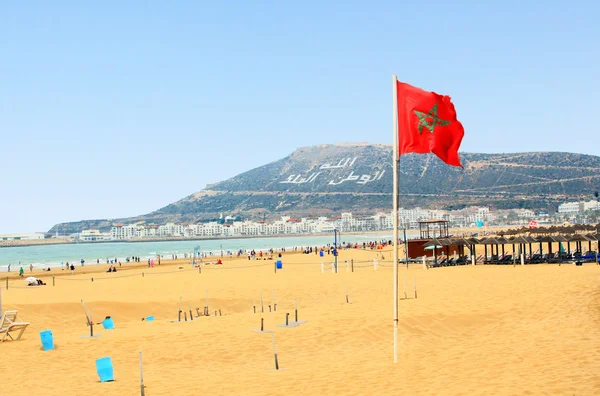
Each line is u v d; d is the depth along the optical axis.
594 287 30.55
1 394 16.58
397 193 16.50
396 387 13.98
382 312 27.95
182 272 74.38
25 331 31.11
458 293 34.84
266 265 86.00
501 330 22.89
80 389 16.81
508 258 62.31
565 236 60.06
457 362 17.02
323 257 104.06
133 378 18.16
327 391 14.19
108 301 40.00
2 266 136.75
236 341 23.61
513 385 13.23
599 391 12.15
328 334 23.73
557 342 19.09
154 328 28.48
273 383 15.84
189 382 16.95
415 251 75.62
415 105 16.02
